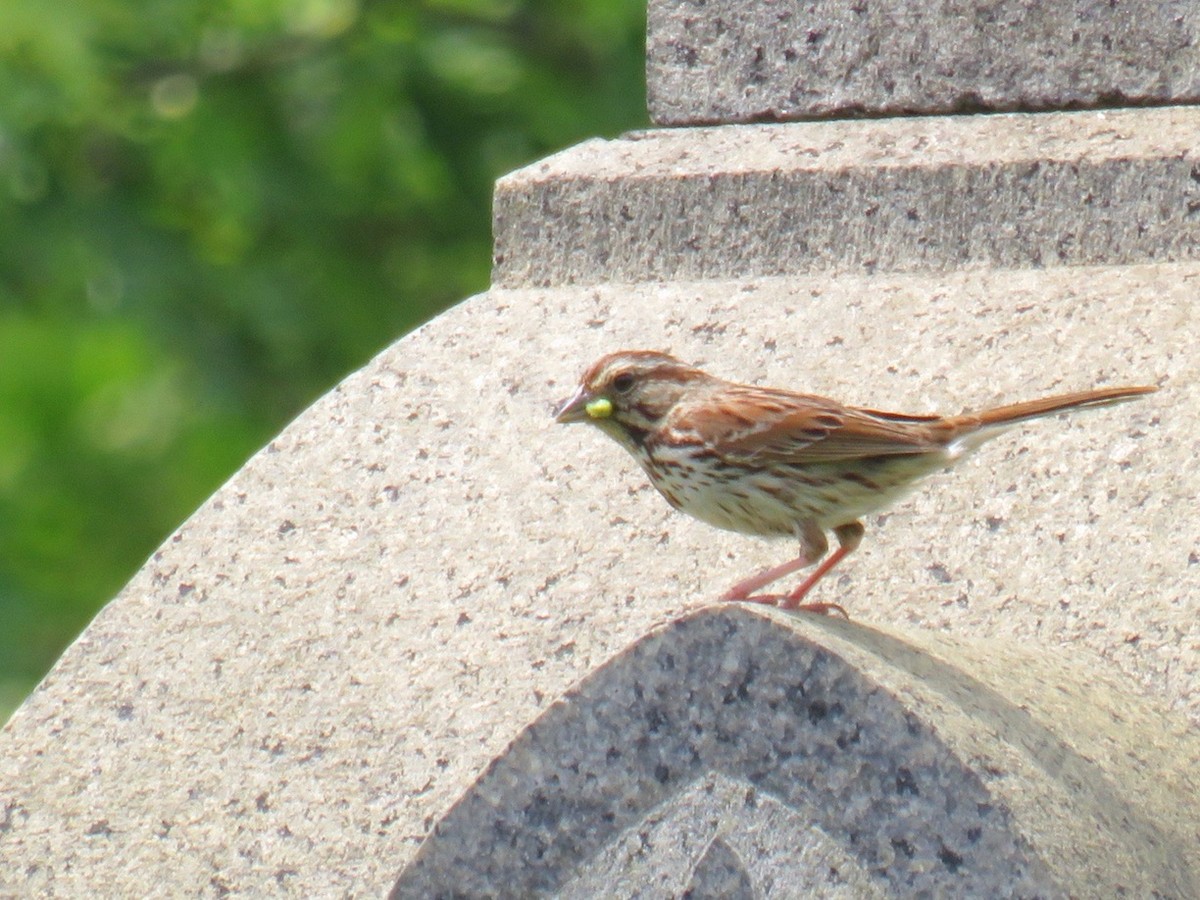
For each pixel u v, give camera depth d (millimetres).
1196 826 6453
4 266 20812
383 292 21359
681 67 9969
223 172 20797
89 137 21250
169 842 8195
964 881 5656
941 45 9609
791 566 8289
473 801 6078
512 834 6047
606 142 9906
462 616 8398
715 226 9367
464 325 9320
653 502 8648
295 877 8008
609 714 5984
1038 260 8961
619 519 8602
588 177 9547
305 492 8875
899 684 5840
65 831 8305
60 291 21281
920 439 8102
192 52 21609
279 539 8766
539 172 9664
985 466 8305
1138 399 8195
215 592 8688
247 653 8508
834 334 8844
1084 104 9445
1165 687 7566
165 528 21688
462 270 21781
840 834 5773
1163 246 8828
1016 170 8992
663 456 8430
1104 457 8172
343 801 8102
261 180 20906
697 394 8477
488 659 8266
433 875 6098
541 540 8562
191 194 21406
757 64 9859
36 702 8609
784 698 5840
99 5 21344
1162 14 9336
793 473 8227
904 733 5734
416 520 8703
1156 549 7902
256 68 21641
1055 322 8586
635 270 9477
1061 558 7996
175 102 21438
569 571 8445
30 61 20734
